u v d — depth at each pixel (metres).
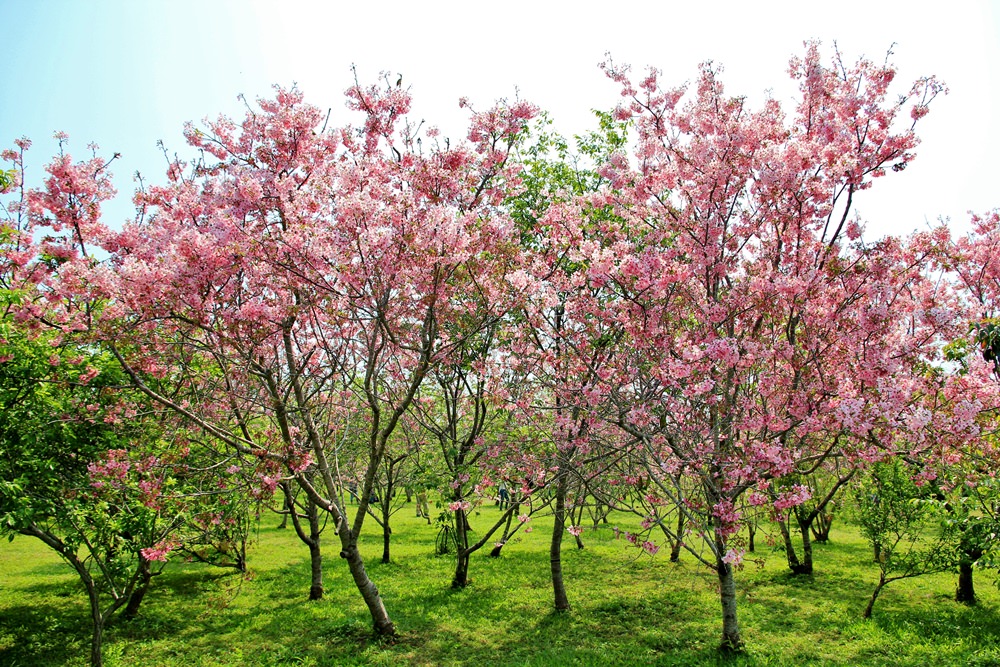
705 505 8.37
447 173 8.05
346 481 14.59
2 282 7.39
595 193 9.22
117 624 10.19
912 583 12.55
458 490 11.38
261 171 8.39
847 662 8.01
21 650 8.89
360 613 10.74
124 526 7.73
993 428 7.30
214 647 9.12
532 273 8.92
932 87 8.17
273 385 8.28
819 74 8.57
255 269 7.70
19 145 8.39
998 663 7.71
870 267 7.54
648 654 8.53
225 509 10.12
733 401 8.23
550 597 11.72
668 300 8.05
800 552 16.27
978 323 7.10
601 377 8.65
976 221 11.36
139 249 7.70
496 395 9.83
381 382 10.70
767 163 7.62
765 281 7.84
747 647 8.66
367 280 7.81
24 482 6.73
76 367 7.63
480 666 8.21
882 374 7.18
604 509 19.66
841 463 11.91
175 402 8.87
